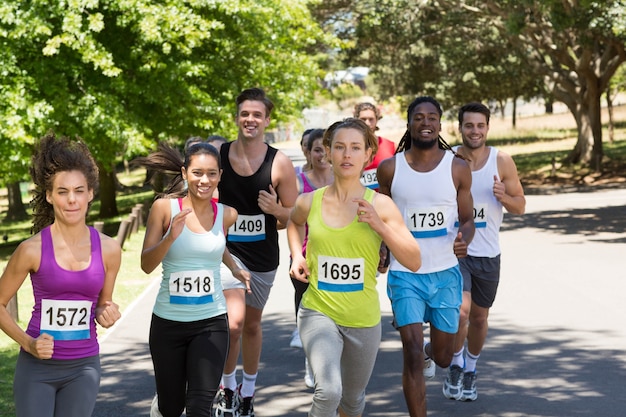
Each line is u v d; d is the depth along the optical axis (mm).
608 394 8781
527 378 9469
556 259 18656
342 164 6434
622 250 20000
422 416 7148
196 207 6789
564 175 46281
